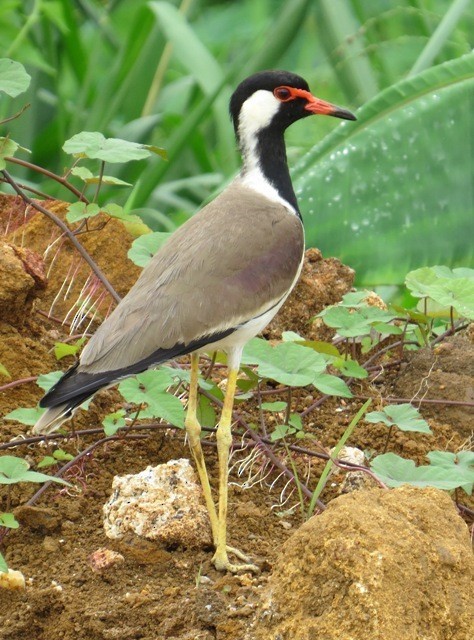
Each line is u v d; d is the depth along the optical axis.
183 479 9.76
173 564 9.39
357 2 18.69
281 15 17.77
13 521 9.29
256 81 11.16
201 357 11.99
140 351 9.44
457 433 11.41
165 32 17.50
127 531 9.51
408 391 11.95
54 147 18.83
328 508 8.48
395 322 13.09
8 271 11.16
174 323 9.56
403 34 19.11
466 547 8.34
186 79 19.78
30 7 19.08
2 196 13.12
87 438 10.92
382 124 14.48
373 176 14.41
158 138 19.48
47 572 9.37
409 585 7.91
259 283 9.96
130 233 12.79
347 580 7.91
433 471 9.70
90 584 9.22
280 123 11.20
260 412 10.91
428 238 14.41
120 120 20.25
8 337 11.37
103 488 10.38
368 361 12.30
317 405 11.49
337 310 11.35
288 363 10.30
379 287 16.67
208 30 23.12
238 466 10.75
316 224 14.36
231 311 9.75
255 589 8.93
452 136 14.45
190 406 9.96
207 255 9.92
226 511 9.52
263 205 10.62
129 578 9.27
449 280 11.08
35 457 10.63
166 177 18.88
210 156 19.83
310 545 8.09
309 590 8.05
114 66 18.20
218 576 9.29
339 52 18.00
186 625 8.70
